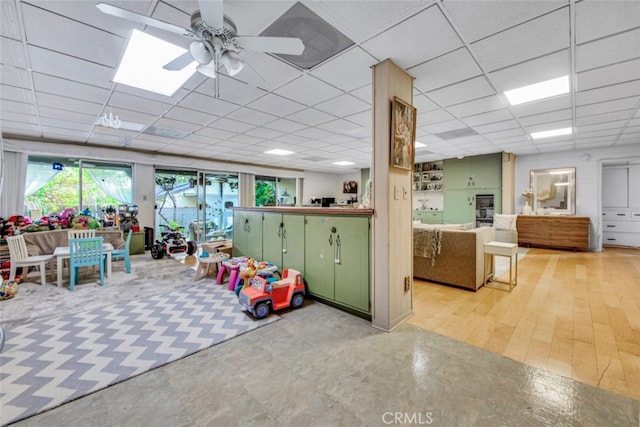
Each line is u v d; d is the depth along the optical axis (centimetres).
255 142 585
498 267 496
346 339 234
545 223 680
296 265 353
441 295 345
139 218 667
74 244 370
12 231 440
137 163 663
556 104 360
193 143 590
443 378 182
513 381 179
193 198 793
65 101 342
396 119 251
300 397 165
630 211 693
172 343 226
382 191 252
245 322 266
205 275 440
